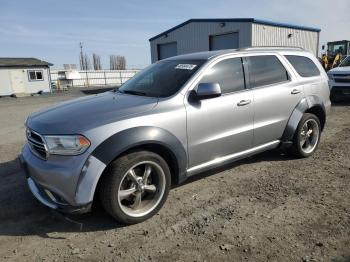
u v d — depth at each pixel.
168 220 3.85
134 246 3.38
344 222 3.64
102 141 3.48
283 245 3.27
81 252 3.32
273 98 5.09
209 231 3.58
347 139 6.98
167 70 4.79
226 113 4.50
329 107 6.21
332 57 22.62
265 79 5.11
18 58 38.66
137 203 3.80
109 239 3.53
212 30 23.14
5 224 3.90
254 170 5.31
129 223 3.76
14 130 10.04
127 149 3.62
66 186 3.45
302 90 5.58
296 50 5.87
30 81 35.88
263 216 3.85
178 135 4.03
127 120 3.67
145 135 3.70
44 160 3.64
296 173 5.14
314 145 5.94
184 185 4.79
